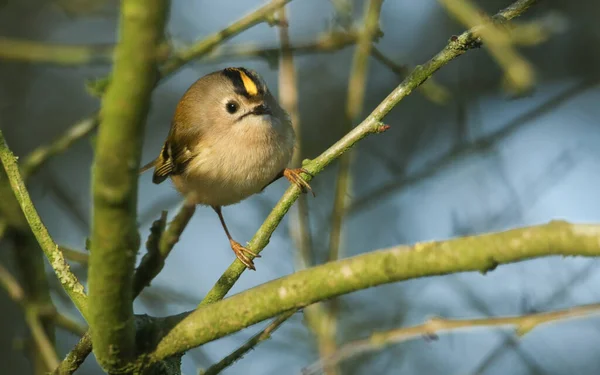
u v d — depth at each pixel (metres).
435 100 10.20
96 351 4.92
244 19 9.59
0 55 10.47
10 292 9.44
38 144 14.77
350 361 11.33
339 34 10.47
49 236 5.63
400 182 11.16
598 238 3.97
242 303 4.80
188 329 4.91
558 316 6.08
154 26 3.66
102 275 4.44
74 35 15.48
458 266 4.25
